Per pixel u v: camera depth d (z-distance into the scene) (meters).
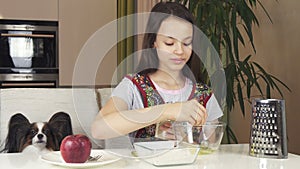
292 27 2.72
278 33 2.85
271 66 2.93
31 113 1.84
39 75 3.96
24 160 1.33
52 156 1.34
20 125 1.80
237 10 2.62
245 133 3.10
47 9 3.91
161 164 1.23
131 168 1.21
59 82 3.99
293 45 2.72
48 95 1.86
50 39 3.97
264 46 2.98
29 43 3.93
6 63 3.89
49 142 1.80
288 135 2.81
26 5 3.87
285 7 2.78
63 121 1.85
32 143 1.80
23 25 3.89
